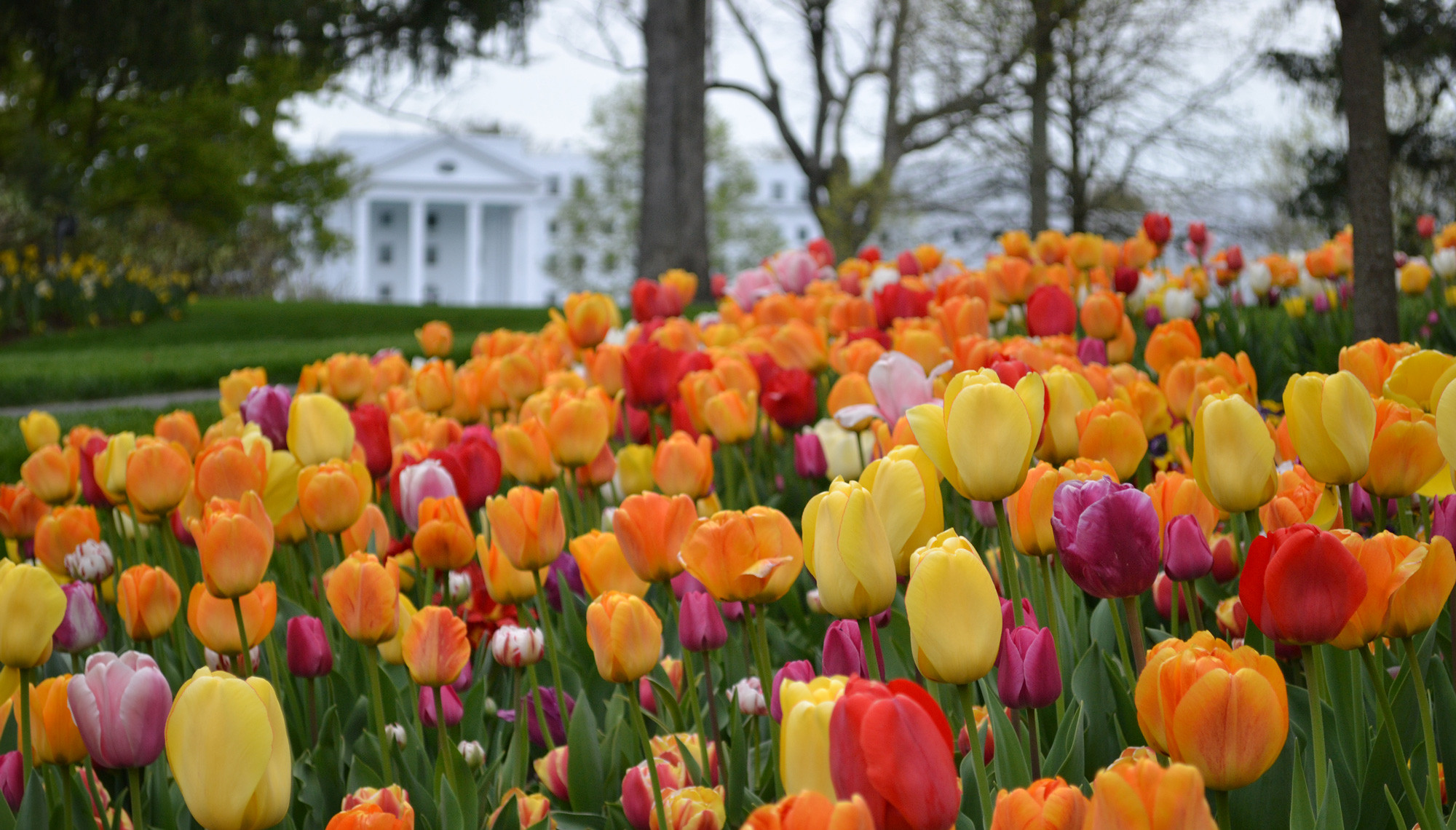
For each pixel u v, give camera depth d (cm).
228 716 115
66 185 2334
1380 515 173
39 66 1994
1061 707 165
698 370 332
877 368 259
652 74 1773
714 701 183
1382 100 372
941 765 89
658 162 1772
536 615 256
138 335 1662
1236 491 149
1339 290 565
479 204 7025
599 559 187
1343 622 120
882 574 130
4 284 1678
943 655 116
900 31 2573
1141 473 278
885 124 2884
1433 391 171
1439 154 1994
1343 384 146
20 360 1205
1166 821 85
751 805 172
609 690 226
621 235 5372
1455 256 588
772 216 7400
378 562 176
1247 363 254
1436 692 158
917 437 149
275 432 294
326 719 200
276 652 221
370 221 7144
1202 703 104
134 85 2445
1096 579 139
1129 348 347
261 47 1892
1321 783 128
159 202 2864
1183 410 253
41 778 177
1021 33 2039
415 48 1789
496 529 192
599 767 188
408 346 1219
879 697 90
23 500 282
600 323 417
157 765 186
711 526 156
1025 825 99
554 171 7331
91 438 314
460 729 203
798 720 92
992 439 142
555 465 280
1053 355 265
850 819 79
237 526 175
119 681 143
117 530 305
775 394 323
